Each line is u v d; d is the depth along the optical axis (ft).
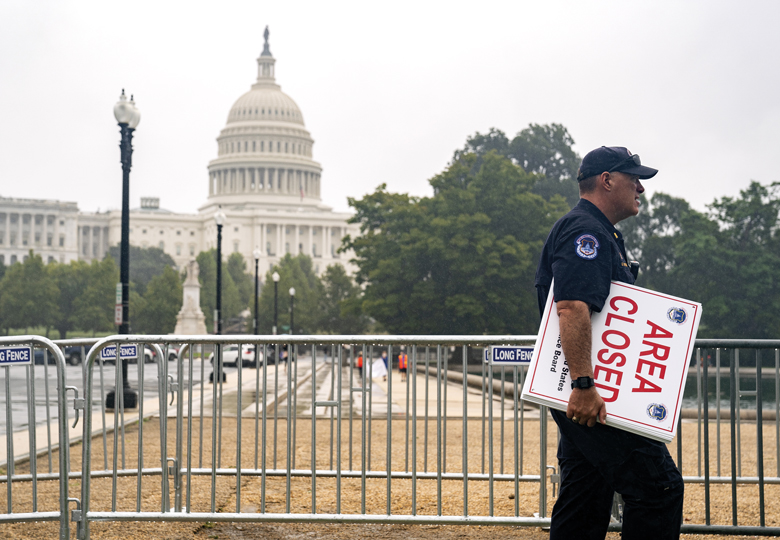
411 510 21.62
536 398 13.03
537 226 214.90
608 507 13.73
